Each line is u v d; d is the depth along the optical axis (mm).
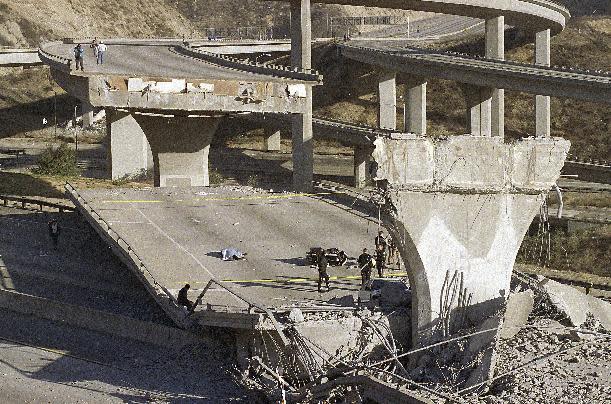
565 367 32625
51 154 101188
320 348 35062
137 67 84688
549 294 37812
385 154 34750
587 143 130125
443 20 195125
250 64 84562
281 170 126688
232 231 54875
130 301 47688
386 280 42188
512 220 36250
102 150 137625
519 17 131625
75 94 75688
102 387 38000
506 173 35781
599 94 91500
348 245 51625
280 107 72312
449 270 35906
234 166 129500
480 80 108375
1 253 57375
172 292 42406
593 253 79688
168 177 80625
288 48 163750
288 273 45781
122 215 58094
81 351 42812
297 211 61219
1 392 38000
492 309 36062
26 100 163375
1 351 43062
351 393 31766
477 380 31859
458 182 35281
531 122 140250
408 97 126062
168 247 50500
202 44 141000
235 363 38656
